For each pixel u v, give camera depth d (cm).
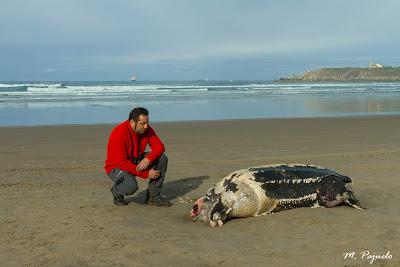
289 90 5594
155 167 682
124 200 706
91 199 709
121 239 524
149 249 490
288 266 436
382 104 3122
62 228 566
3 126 1728
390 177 884
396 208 650
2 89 5050
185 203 717
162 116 2253
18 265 451
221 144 1309
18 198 713
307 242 502
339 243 494
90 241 520
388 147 1255
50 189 779
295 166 663
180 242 513
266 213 616
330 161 1048
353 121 1955
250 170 636
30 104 2956
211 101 3397
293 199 623
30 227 571
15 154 1134
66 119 2088
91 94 4225
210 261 453
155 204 694
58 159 1072
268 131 1611
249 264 443
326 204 638
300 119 2031
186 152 1175
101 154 1145
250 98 3816
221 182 627
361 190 779
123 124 671
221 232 556
